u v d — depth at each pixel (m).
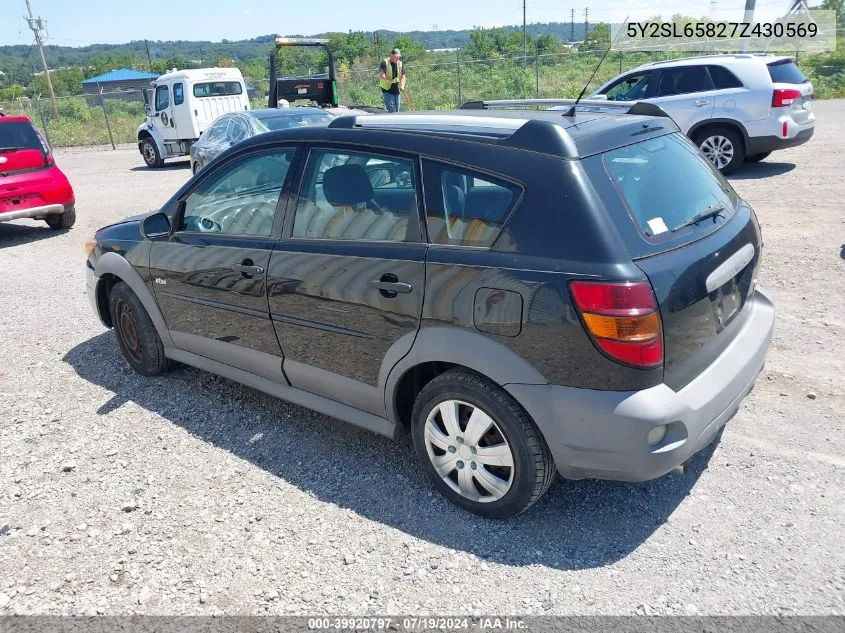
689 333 2.91
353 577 2.98
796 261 6.61
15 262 9.02
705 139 10.67
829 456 3.61
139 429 4.35
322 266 3.56
